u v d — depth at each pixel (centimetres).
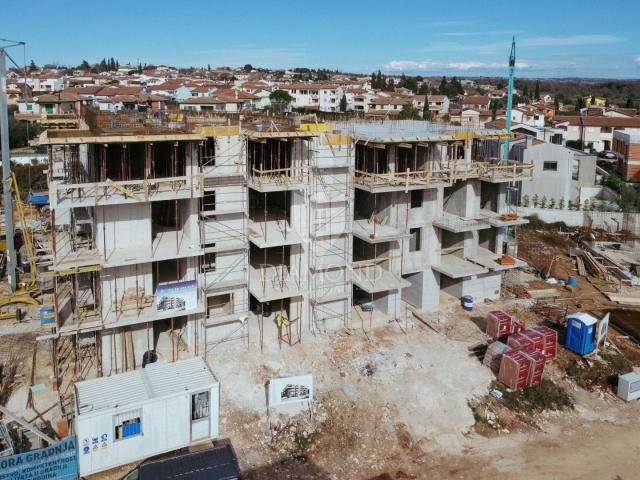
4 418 2827
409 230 4003
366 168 4069
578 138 12400
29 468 2411
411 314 4175
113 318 3066
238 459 2756
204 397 2748
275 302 3991
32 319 3919
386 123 4809
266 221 3584
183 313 3192
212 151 3338
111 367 3222
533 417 3216
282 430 2952
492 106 17412
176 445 2719
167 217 3578
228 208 3344
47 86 16200
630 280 5003
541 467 2847
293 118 3944
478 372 3494
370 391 3272
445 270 4097
